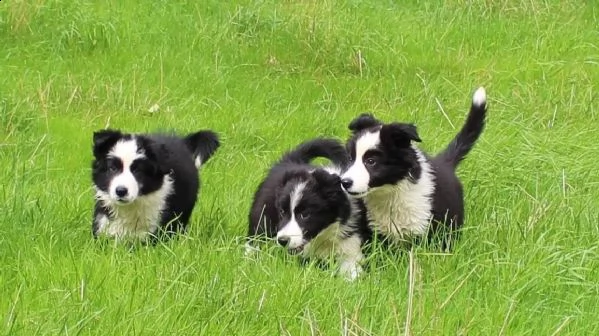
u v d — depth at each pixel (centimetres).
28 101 1402
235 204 1063
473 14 1888
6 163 1181
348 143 953
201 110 1455
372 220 955
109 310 729
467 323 729
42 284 793
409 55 1716
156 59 1594
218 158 1249
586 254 895
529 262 866
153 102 1457
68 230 947
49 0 1678
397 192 934
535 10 1905
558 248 898
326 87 1571
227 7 1802
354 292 796
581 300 825
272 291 777
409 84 1598
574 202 1065
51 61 1558
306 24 1711
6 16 1644
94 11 1711
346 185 918
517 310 788
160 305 743
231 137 1344
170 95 1495
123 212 959
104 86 1472
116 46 1617
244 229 1006
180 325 718
